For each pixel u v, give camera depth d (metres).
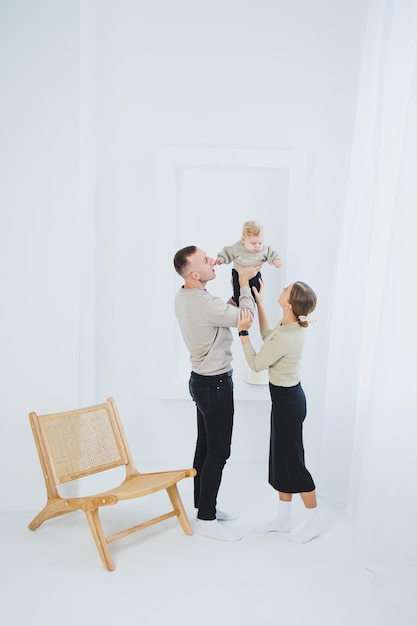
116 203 4.05
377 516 2.71
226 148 3.99
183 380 4.16
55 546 2.98
